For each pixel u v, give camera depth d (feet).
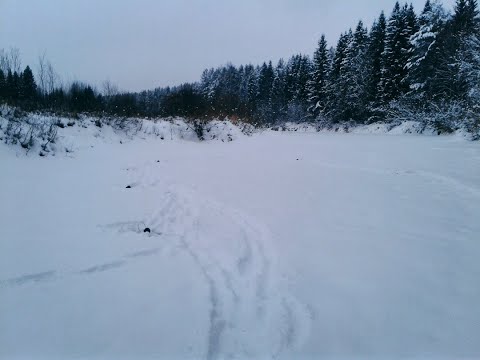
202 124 58.95
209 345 7.14
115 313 8.02
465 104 51.49
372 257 11.22
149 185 22.48
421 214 15.55
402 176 24.20
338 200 18.39
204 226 14.60
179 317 8.02
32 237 11.99
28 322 7.47
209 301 8.74
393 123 80.89
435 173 24.03
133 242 12.44
